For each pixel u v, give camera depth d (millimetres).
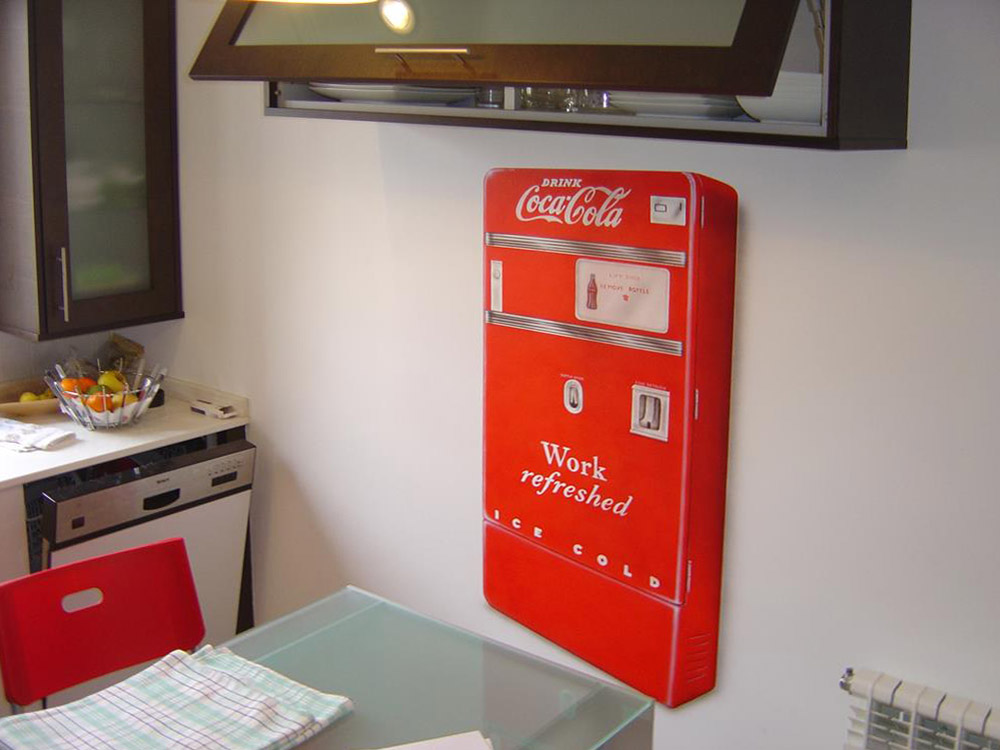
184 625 2271
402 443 2928
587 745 1745
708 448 2268
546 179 2414
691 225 2152
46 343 3385
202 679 1874
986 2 1840
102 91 3051
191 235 3297
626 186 2262
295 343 3115
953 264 1946
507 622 2771
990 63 1853
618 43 1686
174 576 2262
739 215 2201
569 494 2508
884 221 2014
